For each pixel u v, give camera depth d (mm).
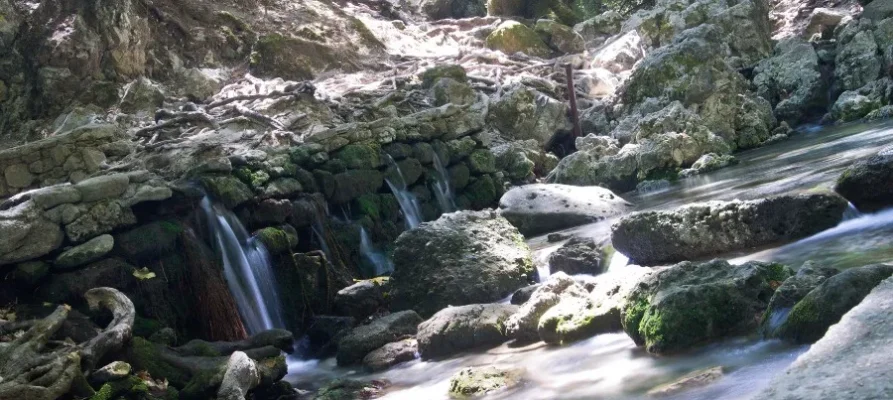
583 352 5781
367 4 22359
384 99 15133
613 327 6047
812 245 6832
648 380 4797
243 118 12516
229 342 7559
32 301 7336
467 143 14102
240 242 9305
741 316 5180
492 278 8414
